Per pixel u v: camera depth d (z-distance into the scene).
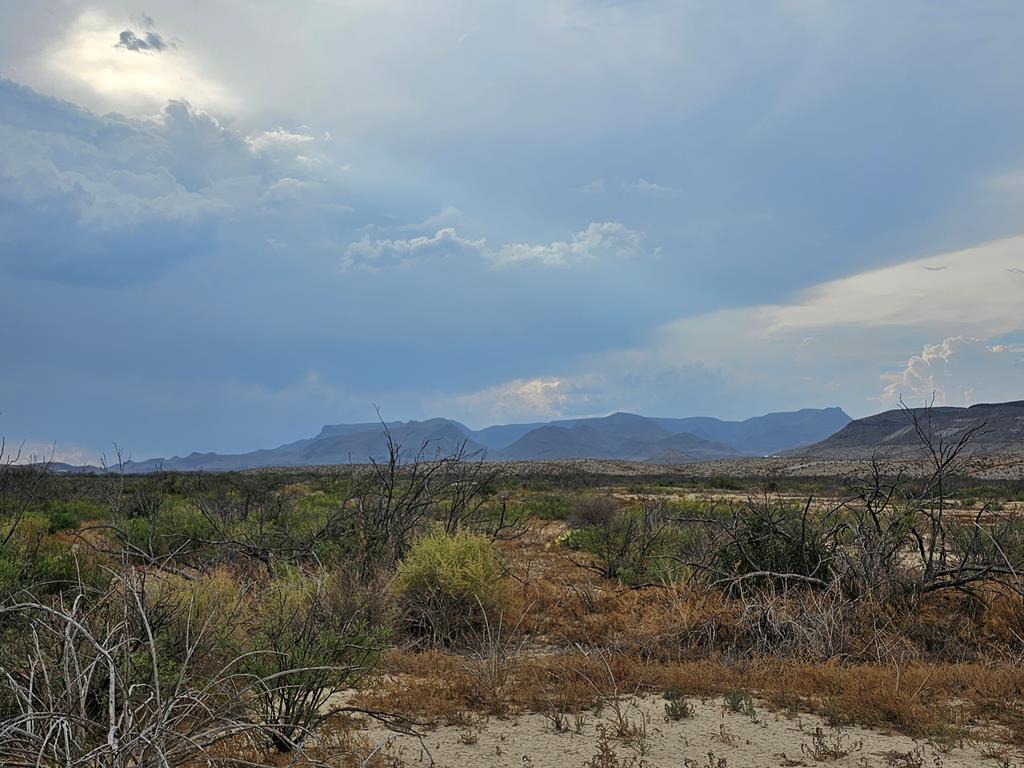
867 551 10.33
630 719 6.57
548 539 20.11
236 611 7.27
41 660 4.59
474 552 10.83
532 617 11.10
